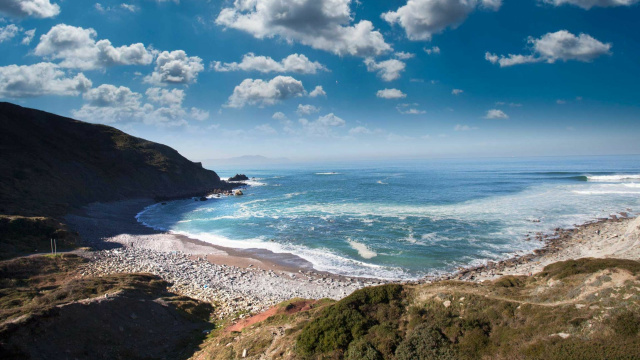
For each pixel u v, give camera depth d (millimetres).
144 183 106938
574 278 16406
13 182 63656
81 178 84938
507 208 67250
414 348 13172
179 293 30047
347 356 13609
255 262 40438
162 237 53688
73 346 16906
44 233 42406
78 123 115625
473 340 13016
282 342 16141
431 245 44281
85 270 33844
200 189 125438
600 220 53500
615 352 10250
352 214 67438
